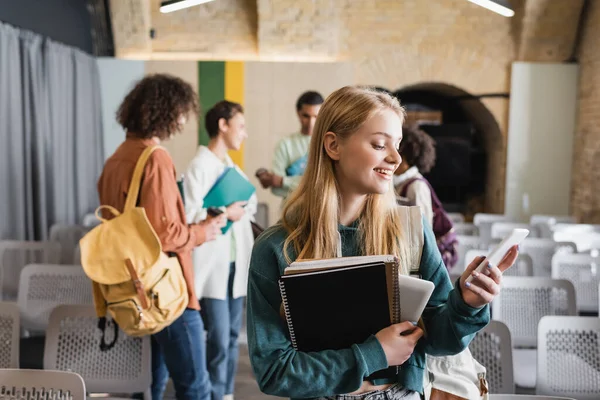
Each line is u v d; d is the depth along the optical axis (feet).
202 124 28.30
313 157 5.16
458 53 29.32
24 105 19.93
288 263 5.01
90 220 21.13
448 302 4.87
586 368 9.36
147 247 8.64
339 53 29.14
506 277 11.80
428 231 5.27
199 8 28.63
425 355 5.18
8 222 18.90
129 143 9.27
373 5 28.89
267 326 4.99
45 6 22.26
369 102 4.91
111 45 28.30
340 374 4.70
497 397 6.74
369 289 4.72
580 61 28.71
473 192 32.99
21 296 11.93
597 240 17.67
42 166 20.70
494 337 8.94
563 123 29.32
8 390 6.75
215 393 11.66
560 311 11.74
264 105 28.48
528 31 28.73
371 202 5.17
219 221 9.61
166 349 9.39
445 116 33.55
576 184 29.01
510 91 29.35
